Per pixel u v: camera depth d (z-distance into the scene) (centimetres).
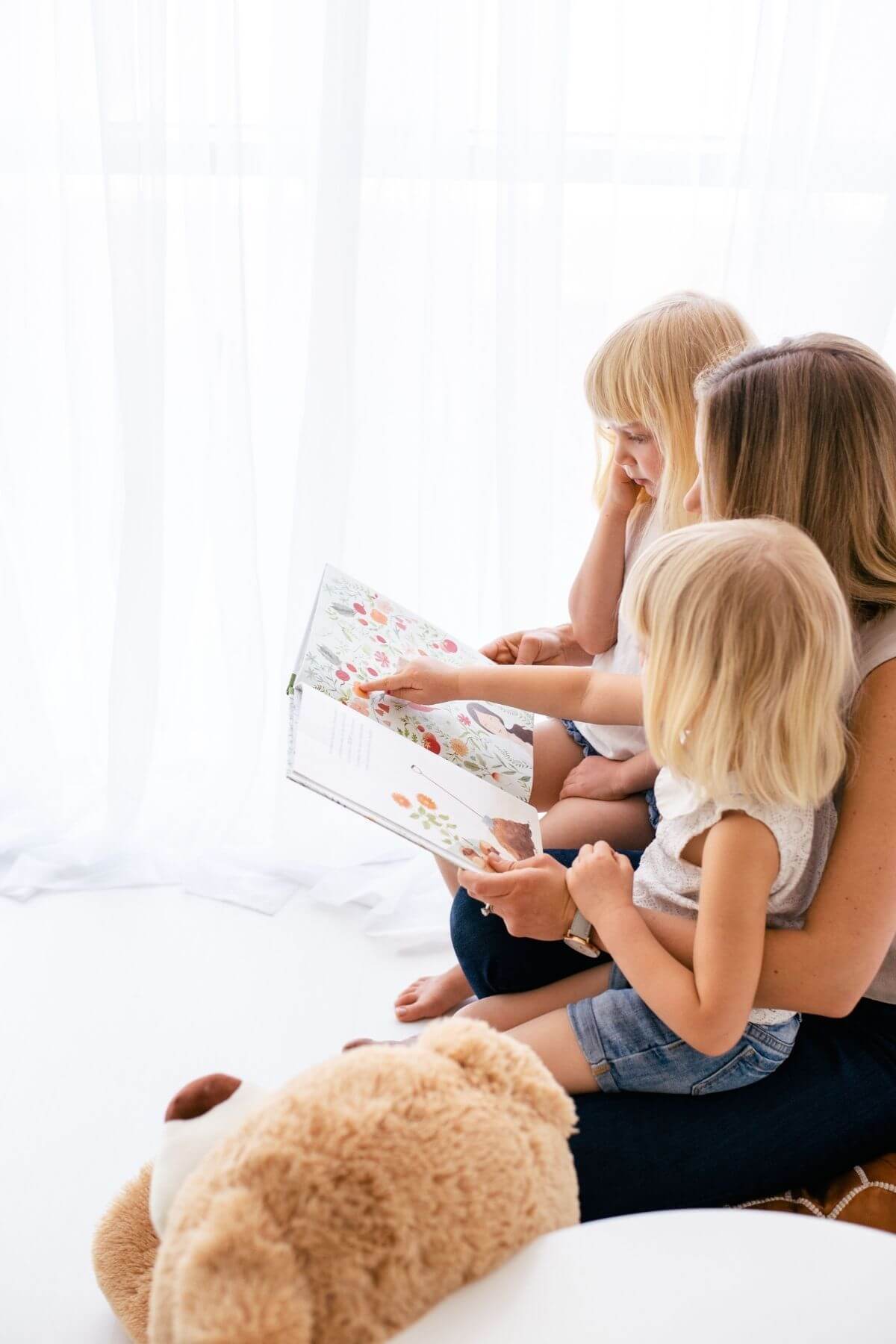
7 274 161
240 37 149
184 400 164
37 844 170
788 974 91
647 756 132
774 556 86
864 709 92
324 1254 62
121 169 148
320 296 154
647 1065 97
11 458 168
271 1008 143
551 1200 71
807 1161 96
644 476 132
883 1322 63
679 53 153
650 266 163
